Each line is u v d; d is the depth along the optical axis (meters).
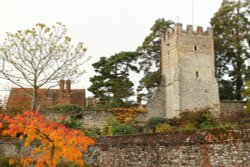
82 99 45.19
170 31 43.41
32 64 24.08
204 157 18.47
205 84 41.41
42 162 15.02
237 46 46.00
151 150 20.88
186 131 19.72
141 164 21.12
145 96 45.28
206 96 41.09
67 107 34.88
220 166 17.77
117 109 36.94
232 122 25.34
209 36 42.88
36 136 14.85
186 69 41.25
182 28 42.12
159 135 20.89
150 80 44.50
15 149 24.58
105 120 35.69
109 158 22.53
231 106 41.91
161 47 45.47
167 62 43.34
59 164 20.45
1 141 25.31
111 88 46.28
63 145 14.46
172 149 19.91
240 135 17.45
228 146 17.70
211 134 18.56
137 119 38.47
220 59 48.44
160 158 20.34
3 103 31.05
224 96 47.09
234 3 47.94
